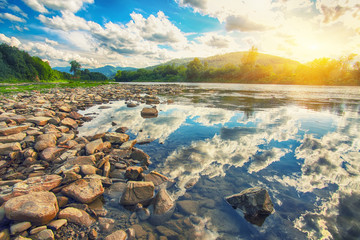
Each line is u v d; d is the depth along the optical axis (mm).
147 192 3939
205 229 3094
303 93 34406
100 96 22172
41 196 3414
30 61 86750
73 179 4309
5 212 3021
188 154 6047
